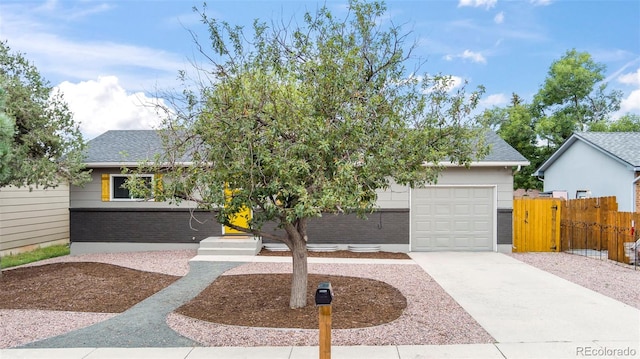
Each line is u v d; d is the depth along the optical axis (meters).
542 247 13.71
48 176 9.91
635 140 17.45
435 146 6.88
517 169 13.52
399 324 6.34
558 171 21.12
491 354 5.21
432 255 12.76
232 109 5.96
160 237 13.55
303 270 7.16
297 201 6.09
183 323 6.41
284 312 6.86
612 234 12.10
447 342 5.61
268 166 5.82
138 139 15.34
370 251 13.11
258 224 6.65
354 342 5.59
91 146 14.66
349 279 9.32
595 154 17.47
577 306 7.36
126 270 10.29
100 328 6.25
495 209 13.44
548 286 8.88
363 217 6.32
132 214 13.55
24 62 9.88
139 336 5.89
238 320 6.49
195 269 10.47
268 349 5.35
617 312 6.99
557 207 13.76
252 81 6.14
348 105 6.16
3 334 6.03
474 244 13.54
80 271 10.06
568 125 26.41
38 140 9.84
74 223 13.59
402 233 13.44
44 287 8.72
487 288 8.70
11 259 12.89
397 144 6.47
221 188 6.12
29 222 15.16
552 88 27.42
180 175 6.56
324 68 6.14
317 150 5.79
